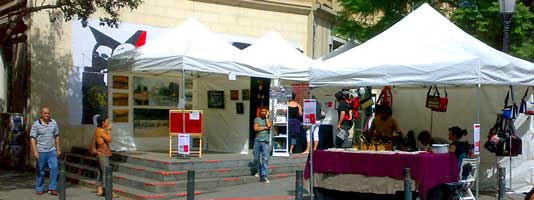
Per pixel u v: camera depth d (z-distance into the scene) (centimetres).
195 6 2019
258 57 1566
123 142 1675
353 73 1080
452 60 1027
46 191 1368
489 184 1301
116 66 1587
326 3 2419
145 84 1723
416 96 1402
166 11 1956
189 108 1784
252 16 2141
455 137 1137
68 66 1788
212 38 1543
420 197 987
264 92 1691
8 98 1917
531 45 1773
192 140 1725
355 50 1137
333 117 1800
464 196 1102
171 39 1526
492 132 1251
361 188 1051
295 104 1675
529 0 1877
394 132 1280
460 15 1770
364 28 1923
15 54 1856
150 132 1727
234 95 1686
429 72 1032
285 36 2222
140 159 1441
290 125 1664
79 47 1803
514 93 1284
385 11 1914
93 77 1825
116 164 1464
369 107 1501
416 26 1151
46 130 1309
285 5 2205
